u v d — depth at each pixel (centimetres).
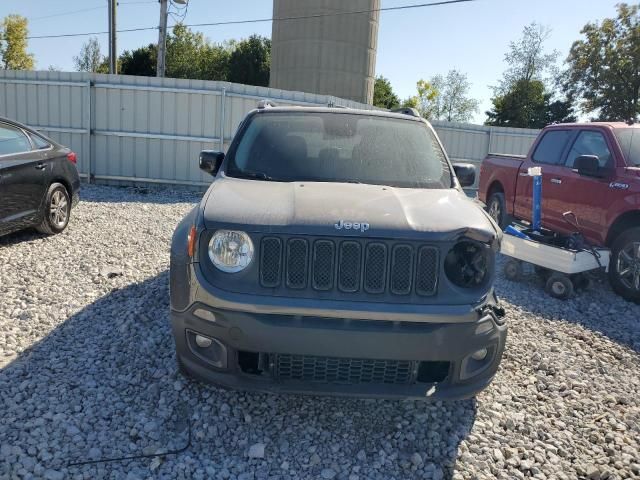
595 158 643
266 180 378
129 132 1353
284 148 405
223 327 289
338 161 397
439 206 330
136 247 729
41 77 1330
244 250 292
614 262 626
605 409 371
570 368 429
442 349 290
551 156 775
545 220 758
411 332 286
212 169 434
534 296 625
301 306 284
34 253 669
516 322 525
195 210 360
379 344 286
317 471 292
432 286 294
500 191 904
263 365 299
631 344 497
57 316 475
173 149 1364
